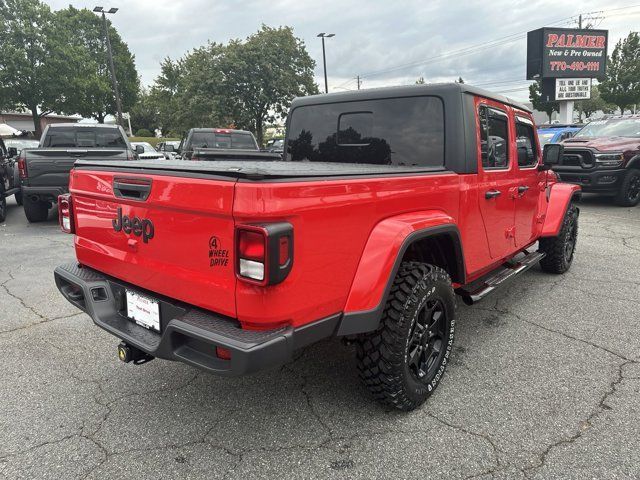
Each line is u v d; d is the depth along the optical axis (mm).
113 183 2598
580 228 8469
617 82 38250
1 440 2600
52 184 8508
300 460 2436
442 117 3240
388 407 2854
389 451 2498
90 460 2443
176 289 2338
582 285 5230
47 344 3807
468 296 3410
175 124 34938
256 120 28641
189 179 2146
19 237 8062
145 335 2521
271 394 3053
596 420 2746
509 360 3506
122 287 2742
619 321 4227
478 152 3389
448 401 2961
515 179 4070
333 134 3828
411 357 2771
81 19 45594
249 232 1947
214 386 3154
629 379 3209
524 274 5668
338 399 2992
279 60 27344
